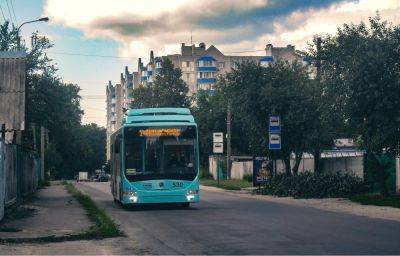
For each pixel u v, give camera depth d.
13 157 24.42
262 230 15.48
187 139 23.59
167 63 111.38
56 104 39.94
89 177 119.00
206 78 131.88
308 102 36.06
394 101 26.05
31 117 38.94
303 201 29.31
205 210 23.31
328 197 31.45
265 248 11.96
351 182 32.06
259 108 37.66
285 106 36.78
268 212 22.02
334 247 11.99
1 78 30.78
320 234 14.43
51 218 20.00
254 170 41.34
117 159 26.05
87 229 16.16
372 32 27.84
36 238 13.79
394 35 26.69
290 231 15.16
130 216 20.94
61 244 13.21
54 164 93.06
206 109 75.31
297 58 39.00
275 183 36.00
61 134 44.56
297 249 11.75
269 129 35.47
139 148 23.39
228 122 58.25
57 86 39.91
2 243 13.32
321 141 37.09
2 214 19.03
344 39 28.17
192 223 17.81
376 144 26.67
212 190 45.00
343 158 39.69
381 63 25.86
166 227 16.81
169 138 23.52
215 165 74.94
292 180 34.06
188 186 23.34
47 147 86.00
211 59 132.00
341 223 17.33
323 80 29.30
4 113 29.39
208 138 73.25
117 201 28.88
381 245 12.27
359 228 15.87
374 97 25.98
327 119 29.16
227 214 21.11
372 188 32.12
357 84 26.41
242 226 16.59
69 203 29.00
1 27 38.69
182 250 11.99
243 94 37.66
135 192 23.12
